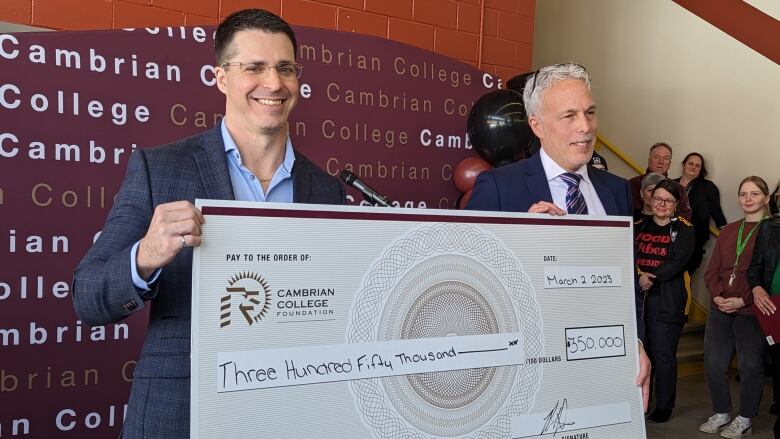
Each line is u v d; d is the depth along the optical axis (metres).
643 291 4.05
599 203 1.81
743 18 5.54
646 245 4.07
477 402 1.24
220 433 1.03
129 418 1.18
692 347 5.39
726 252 3.84
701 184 5.45
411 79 2.95
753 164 5.46
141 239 1.12
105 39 2.25
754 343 3.71
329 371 1.11
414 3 3.22
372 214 1.17
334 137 2.76
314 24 2.92
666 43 6.05
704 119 5.78
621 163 6.33
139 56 2.32
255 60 1.25
